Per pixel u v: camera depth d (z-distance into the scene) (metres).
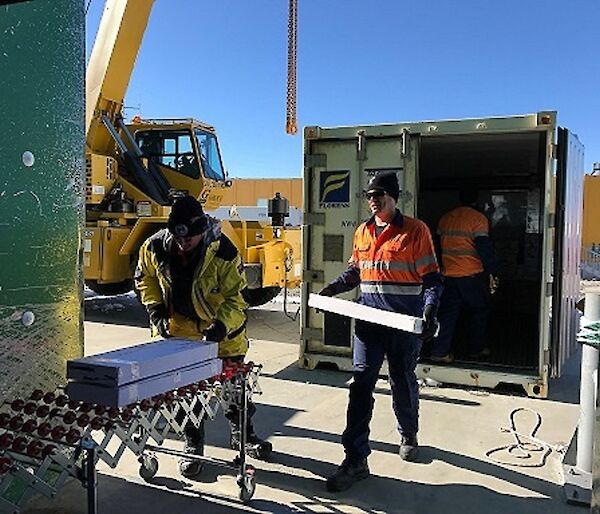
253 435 3.66
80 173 3.21
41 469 2.23
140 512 2.94
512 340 6.95
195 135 9.39
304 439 3.99
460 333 7.16
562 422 4.36
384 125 5.32
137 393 2.30
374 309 3.24
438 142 6.25
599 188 21.88
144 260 3.37
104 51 9.09
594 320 3.43
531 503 3.11
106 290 9.75
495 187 8.22
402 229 3.37
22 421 2.48
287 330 8.10
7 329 2.75
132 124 9.61
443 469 3.53
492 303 8.49
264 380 5.42
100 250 8.44
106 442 2.39
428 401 4.86
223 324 3.11
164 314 3.35
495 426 4.27
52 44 2.97
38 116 2.90
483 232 5.57
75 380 2.30
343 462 3.34
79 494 3.11
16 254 2.80
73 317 3.17
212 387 2.92
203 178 9.31
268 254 8.85
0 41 2.67
